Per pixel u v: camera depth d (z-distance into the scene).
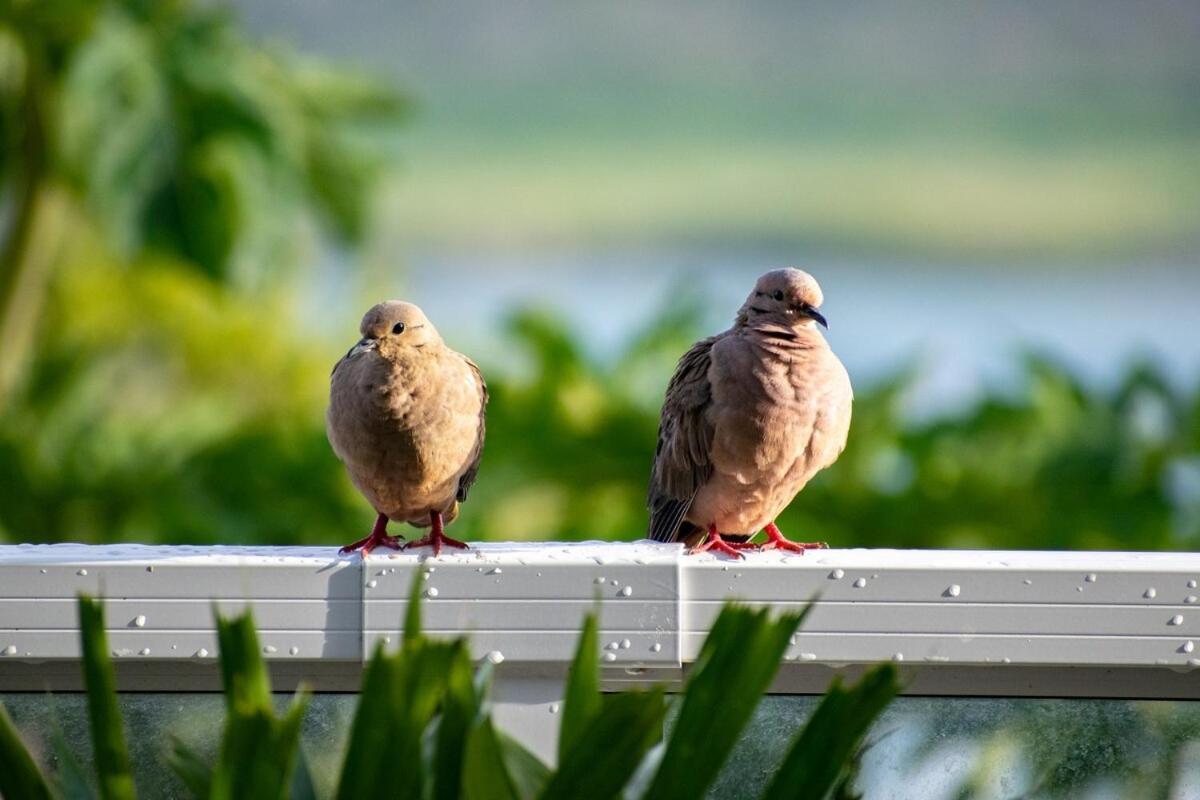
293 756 4.99
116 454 14.07
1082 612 6.11
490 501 13.02
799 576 6.20
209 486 13.80
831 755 5.09
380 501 8.04
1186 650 6.08
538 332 13.80
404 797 5.02
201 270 12.80
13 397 14.27
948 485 13.00
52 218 13.20
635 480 13.16
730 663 5.05
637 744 4.94
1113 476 13.12
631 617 6.14
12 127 12.91
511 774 5.44
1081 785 6.29
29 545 6.79
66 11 12.34
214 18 12.98
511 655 6.15
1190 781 6.27
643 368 13.81
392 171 14.31
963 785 6.27
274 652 6.16
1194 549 13.06
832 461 9.19
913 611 6.16
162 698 6.37
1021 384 13.63
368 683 5.02
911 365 13.41
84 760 6.32
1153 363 13.54
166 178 12.61
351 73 13.99
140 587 6.16
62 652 6.14
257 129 12.87
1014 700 6.33
